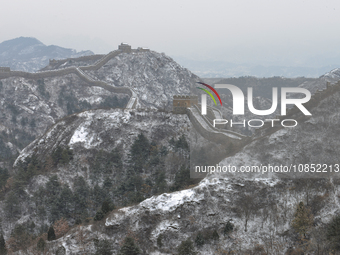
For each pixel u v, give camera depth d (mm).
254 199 57969
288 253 53344
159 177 86125
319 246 50906
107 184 96562
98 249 61125
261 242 55312
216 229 59062
